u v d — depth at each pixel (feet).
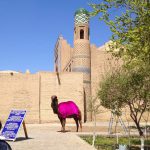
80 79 108.06
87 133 70.28
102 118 115.03
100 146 53.21
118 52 49.42
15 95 106.52
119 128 86.53
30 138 49.90
